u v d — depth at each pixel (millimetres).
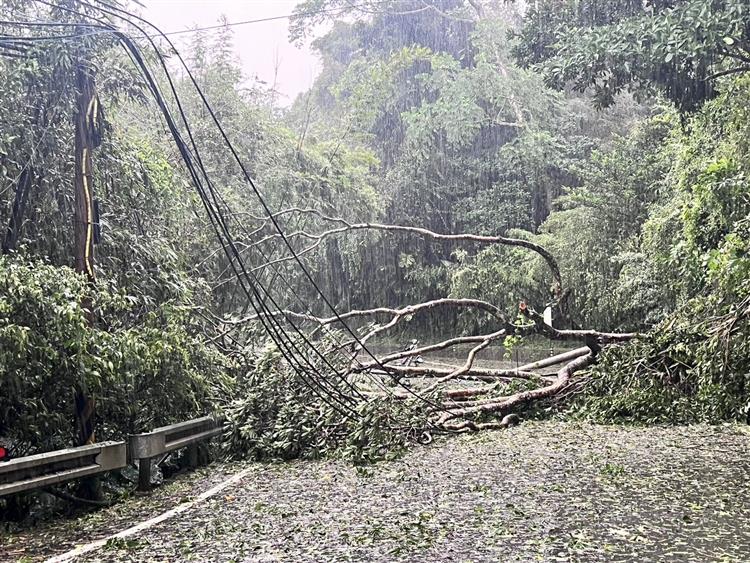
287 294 22797
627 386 13945
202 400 11133
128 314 10906
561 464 9727
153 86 9633
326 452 11531
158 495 8984
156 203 12555
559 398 14922
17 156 10188
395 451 11258
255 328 14547
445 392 15141
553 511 7277
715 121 17578
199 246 16656
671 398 13414
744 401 12852
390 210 38188
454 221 38812
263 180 26484
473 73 39062
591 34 11625
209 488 9328
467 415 13867
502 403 14117
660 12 11016
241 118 27828
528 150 37219
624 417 13578
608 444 11148
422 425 12359
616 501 7621
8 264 8094
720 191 15031
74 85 10180
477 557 5848
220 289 18000
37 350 7988
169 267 11859
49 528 7512
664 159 26766
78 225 9250
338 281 33656
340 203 31078
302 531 6855
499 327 33219
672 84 11695
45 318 8117
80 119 9461
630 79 11961
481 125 39469
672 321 15102
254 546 6410
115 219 11664
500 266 31734
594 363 16234
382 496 8328
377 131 41969
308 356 13125
